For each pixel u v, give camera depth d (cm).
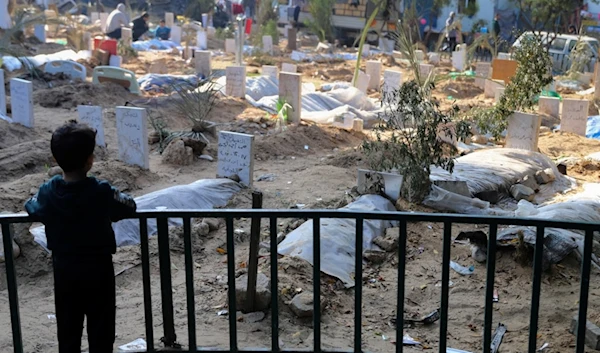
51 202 379
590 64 2522
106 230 389
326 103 1716
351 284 661
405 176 890
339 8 3750
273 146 1246
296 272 656
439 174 998
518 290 666
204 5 4066
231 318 424
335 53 3069
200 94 1430
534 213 862
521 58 1327
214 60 2641
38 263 687
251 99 1700
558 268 705
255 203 549
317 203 905
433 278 693
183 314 586
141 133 1014
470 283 681
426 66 1986
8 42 2091
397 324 411
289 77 1451
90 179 385
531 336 399
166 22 3503
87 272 384
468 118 1419
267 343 534
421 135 880
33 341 539
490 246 391
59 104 1562
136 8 4000
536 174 1073
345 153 1210
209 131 1330
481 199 975
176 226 786
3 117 1341
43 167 1077
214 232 794
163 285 445
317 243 407
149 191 965
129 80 1709
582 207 870
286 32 3672
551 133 1489
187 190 874
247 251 746
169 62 2436
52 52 2434
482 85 2141
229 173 981
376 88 2141
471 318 611
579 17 3228
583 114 1491
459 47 2722
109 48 2250
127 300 623
